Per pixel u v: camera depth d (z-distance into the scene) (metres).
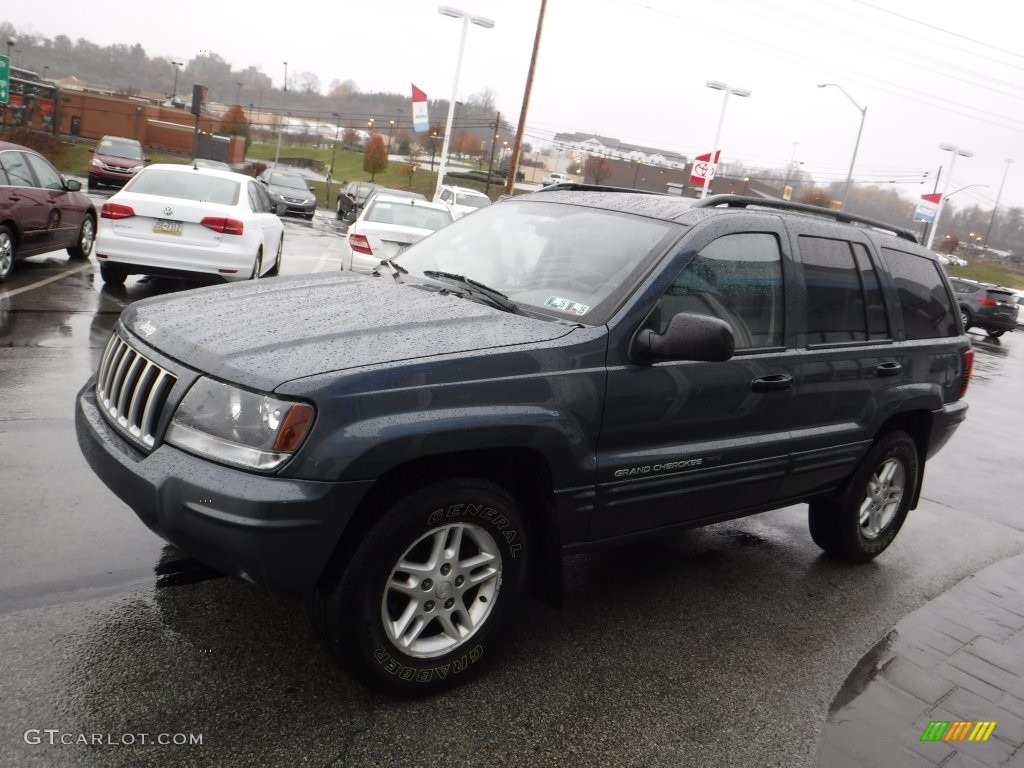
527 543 3.14
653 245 3.54
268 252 10.91
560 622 3.68
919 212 38.59
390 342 2.88
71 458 4.59
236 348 2.78
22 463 4.43
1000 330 24.75
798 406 4.00
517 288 3.58
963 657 3.87
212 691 2.81
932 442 5.06
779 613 4.07
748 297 3.75
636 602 3.98
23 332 7.24
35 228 10.06
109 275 9.70
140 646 3.00
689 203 3.88
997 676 3.72
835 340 4.21
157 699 2.73
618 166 73.81
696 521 3.79
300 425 2.54
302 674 2.97
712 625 3.84
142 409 2.90
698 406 3.52
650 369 3.31
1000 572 5.08
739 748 2.94
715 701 3.21
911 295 4.79
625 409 3.26
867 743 3.07
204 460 2.62
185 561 3.67
